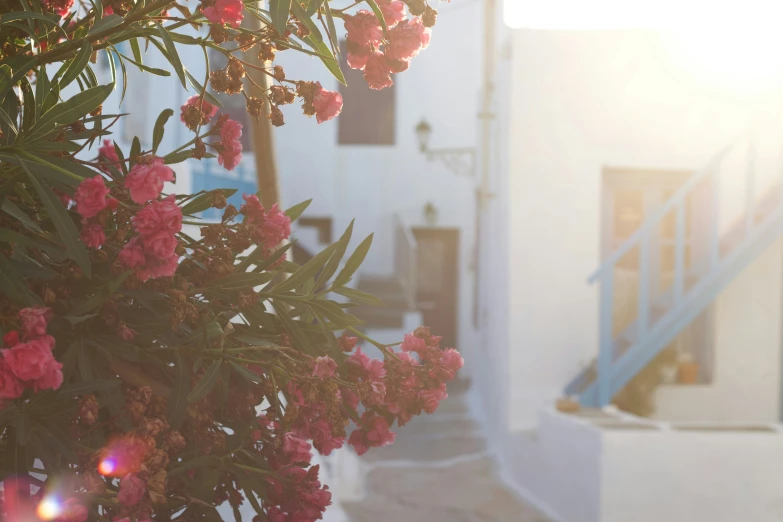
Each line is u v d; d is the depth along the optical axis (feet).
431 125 45.83
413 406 4.37
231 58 4.17
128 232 3.93
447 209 45.80
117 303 4.02
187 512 4.10
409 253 40.98
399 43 4.08
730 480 19.72
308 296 4.45
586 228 26.53
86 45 3.77
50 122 3.74
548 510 22.99
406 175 45.96
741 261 23.16
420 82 45.91
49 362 3.21
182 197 4.40
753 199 23.43
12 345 3.28
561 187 26.53
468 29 45.78
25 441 3.49
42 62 3.79
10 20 3.73
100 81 16.61
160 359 4.06
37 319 3.31
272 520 4.27
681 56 26.43
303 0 4.02
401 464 28.19
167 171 3.66
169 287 4.00
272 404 4.31
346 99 45.65
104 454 3.53
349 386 4.20
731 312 26.71
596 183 26.53
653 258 26.20
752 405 26.68
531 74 26.48
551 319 26.50
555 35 26.48
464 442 31.12
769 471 19.75
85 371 3.68
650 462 19.58
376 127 46.06
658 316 25.29
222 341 4.05
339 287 4.56
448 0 4.27
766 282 26.66
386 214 46.06
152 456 3.57
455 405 37.11
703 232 26.37
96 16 3.89
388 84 4.21
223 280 4.19
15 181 3.61
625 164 26.58
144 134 19.65
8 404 3.54
